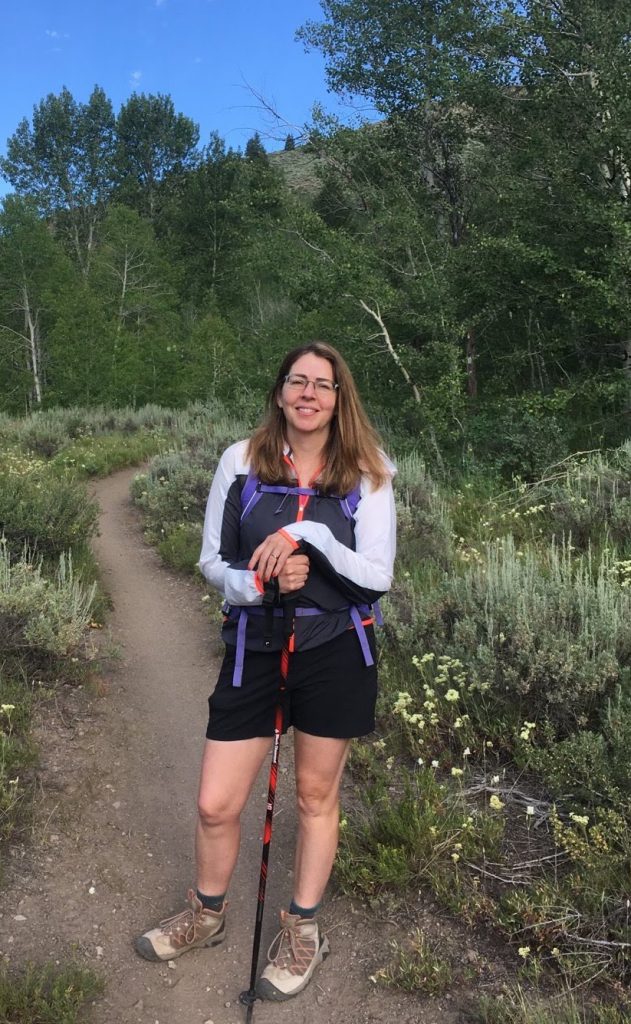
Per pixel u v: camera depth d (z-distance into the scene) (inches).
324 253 488.7
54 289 1322.6
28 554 270.4
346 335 488.7
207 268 1712.6
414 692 170.7
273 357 559.2
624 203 426.0
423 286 469.1
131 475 589.3
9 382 1387.8
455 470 434.0
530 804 138.8
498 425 441.7
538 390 506.0
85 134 2107.5
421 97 515.2
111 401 1157.7
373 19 544.7
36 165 2082.9
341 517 100.6
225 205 527.5
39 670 190.2
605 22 431.5
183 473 396.2
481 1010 99.3
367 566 97.8
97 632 240.1
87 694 189.6
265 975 106.7
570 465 384.2
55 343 1204.5
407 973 106.7
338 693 99.8
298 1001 106.6
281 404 103.0
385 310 472.1
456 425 462.9
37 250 1341.0
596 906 110.2
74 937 115.2
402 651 188.7
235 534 103.7
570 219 445.7
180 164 2258.9
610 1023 95.0
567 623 175.2
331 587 99.1
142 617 264.1
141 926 119.6
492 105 500.4
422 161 568.1
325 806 105.9
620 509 293.0
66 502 295.3
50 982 104.2
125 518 428.1
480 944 112.3
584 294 448.8
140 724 182.2
